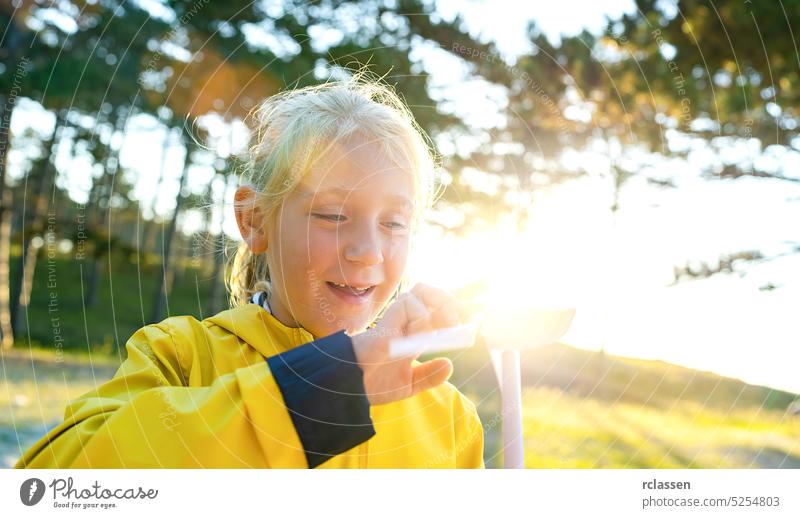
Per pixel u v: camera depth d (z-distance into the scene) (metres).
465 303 0.79
